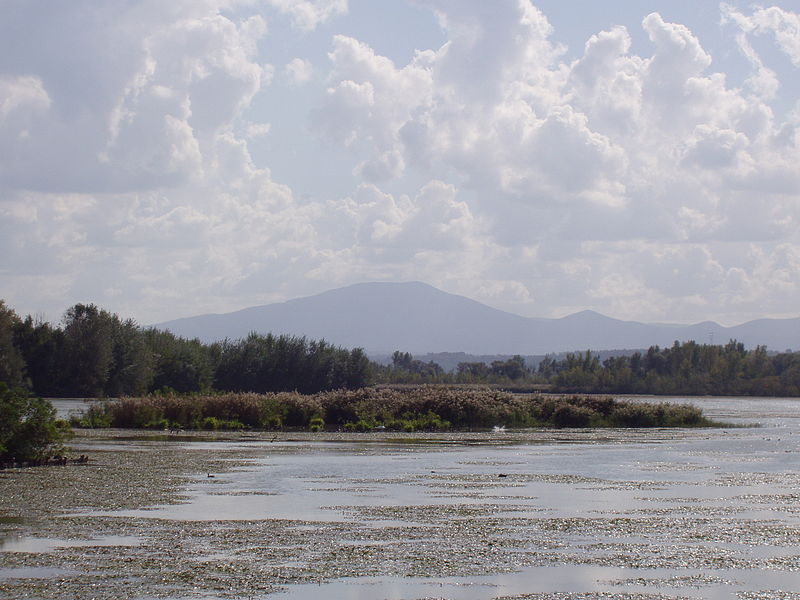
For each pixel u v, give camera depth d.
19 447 44.53
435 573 21.52
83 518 28.66
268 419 80.25
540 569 21.98
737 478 40.97
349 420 83.44
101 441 61.31
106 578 20.81
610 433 75.62
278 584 20.42
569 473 42.81
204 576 21.05
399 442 63.28
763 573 21.70
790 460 50.34
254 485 37.28
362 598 19.33
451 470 43.88
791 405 171.50
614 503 32.69
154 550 23.77
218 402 80.75
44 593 19.52
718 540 25.58
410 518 29.03
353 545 24.56
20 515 29.27
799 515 30.02
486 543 24.98
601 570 21.92
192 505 31.55
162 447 56.47
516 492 35.66
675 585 20.55
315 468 44.34
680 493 35.62
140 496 33.72
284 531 26.53
